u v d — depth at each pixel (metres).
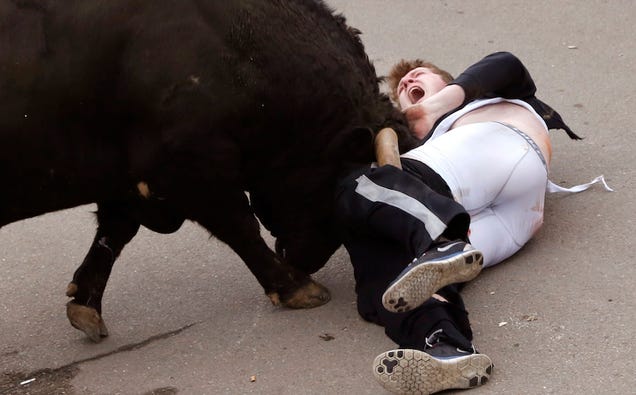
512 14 7.86
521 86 5.16
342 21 4.60
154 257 5.43
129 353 4.64
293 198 4.62
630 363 4.08
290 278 4.73
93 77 4.17
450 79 5.38
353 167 4.56
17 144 4.19
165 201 4.50
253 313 4.80
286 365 4.37
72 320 4.72
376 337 4.46
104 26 4.14
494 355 4.23
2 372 4.61
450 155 4.69
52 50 4.14
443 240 4.15
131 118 4.26
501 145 4.80
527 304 4.54
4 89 4.12
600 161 5.69
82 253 5.64
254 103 4.31
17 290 5.31
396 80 5.53
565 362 4.14
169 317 4.88
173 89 4.19
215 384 4.31
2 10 4.15
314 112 4.43
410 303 3.99
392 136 4.50
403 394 3.93
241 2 4.27
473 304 4.58
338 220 4.54
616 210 5.17
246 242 4.61
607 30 7.43
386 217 4.27
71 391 4.41
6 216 4.43
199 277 5.21
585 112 6.30
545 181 4.90
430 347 4.09
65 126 4.23
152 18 4.17
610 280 4.63
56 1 4.15
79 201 4.46
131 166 4.35
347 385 4.18
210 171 4.35
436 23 7.87
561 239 4.99
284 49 4.34
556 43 7.33
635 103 6.35
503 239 4.78
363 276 4.50
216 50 4.22
